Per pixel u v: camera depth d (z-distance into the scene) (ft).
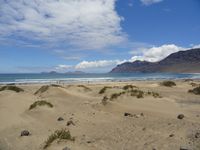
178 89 114.21
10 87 97.04
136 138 33.42
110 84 162.30
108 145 31.24
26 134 37.06
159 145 29.91
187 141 30.76
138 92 72.79
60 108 57.72
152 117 48.34
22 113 51.34
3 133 39.01
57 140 31.76
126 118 47.96
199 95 90.58
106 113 53.06
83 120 46.85
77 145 31.04
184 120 44.60
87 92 97.96
